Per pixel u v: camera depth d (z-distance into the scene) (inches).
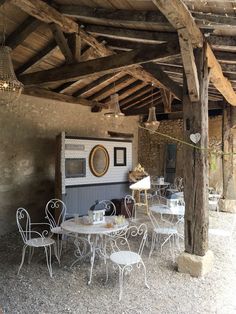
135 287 126.4
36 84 178.4
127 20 123.0
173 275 138.2
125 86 288.0
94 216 143.8
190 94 134.6
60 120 260.4
